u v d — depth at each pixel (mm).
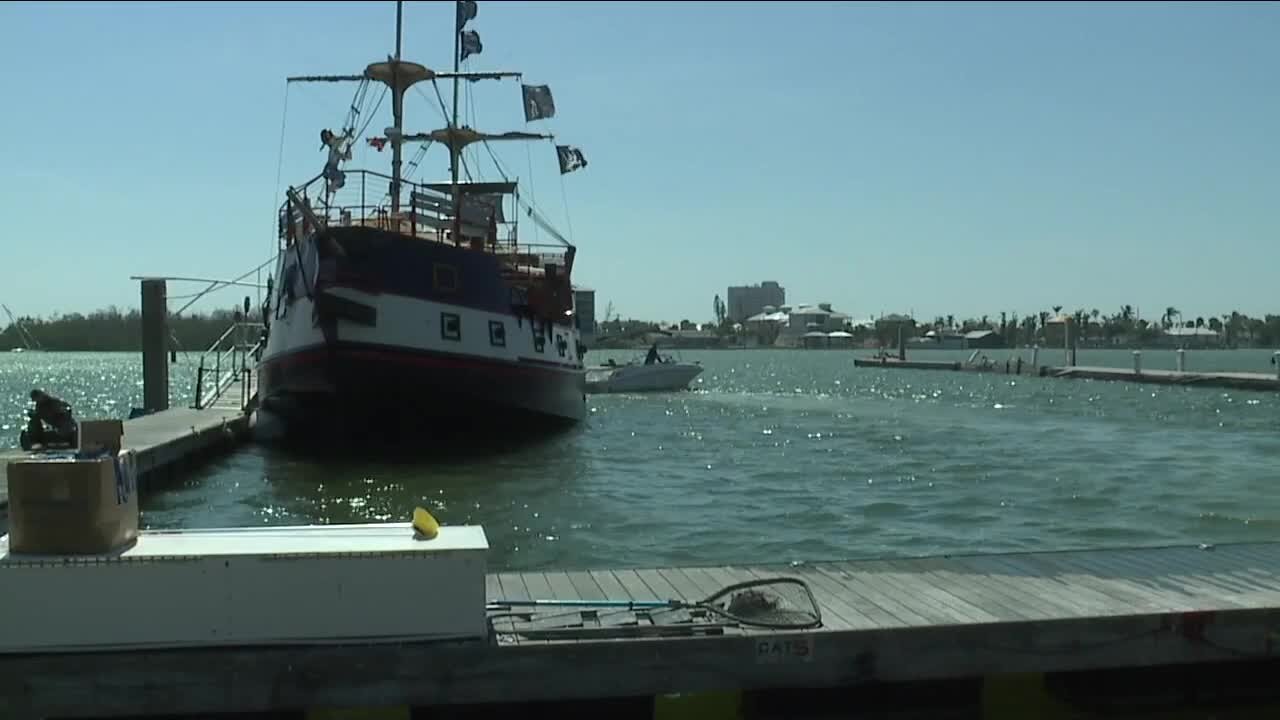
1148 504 22609
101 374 138875
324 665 7910
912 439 38250
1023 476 27375
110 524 7949
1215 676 9469
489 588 10375
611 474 27859
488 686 8109
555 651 8227
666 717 8680
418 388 31156
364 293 29938
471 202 34312
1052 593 9930
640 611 9164
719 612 8992
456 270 32062
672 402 63844
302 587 7945
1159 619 9055
